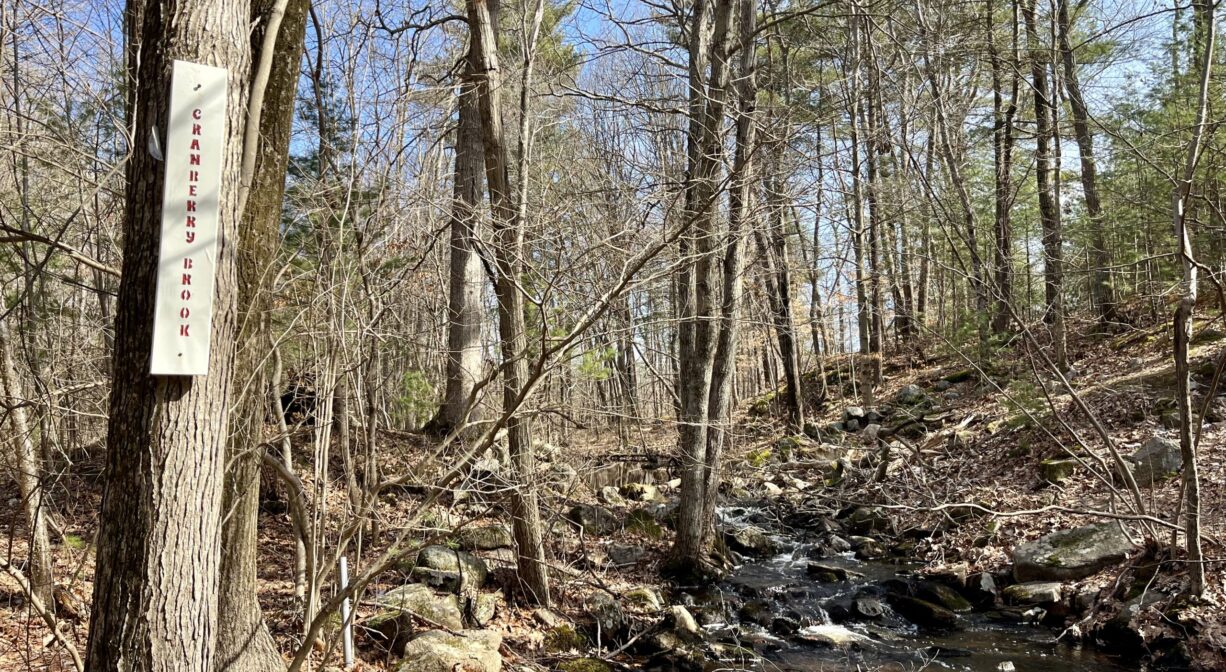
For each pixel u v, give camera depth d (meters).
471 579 7.54
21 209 5.25
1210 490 8.66
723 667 7.05
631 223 5.25
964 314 14.37
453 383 11.09
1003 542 9.67
